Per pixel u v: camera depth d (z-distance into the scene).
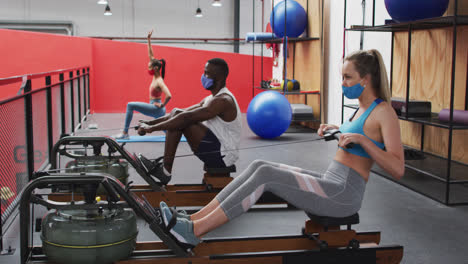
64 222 1.59
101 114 9.37
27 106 2.88
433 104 4.09
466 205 3.07
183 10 14.36
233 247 1.87
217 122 2.81
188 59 10.09
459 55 3.72
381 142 1.71
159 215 1.72
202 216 1.73
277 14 6.99
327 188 1.69
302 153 5.07
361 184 1.73
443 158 3.98
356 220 1.76
